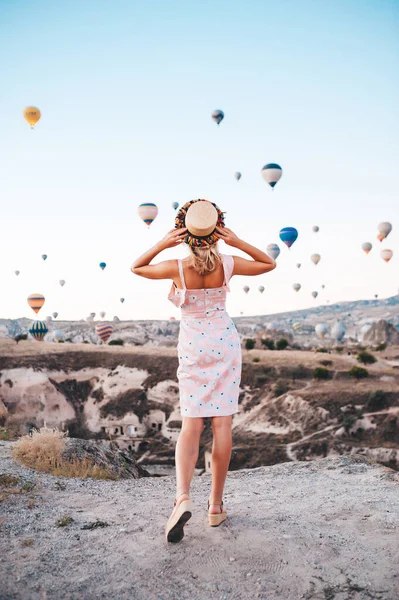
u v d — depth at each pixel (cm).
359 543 322
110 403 6525
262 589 266
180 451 324
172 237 316
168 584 270
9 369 6606
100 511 388
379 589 267
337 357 8281
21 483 465
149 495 448
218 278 326
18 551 305
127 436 6197
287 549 311
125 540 324
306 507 401
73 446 625
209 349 326
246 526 350
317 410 5459
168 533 307
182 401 333
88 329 17412
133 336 16412
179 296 326
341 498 430
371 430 5041
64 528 345
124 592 261
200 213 307
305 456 4744
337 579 277
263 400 6238
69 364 6962
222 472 336
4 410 1541
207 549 310
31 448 573
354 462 580
